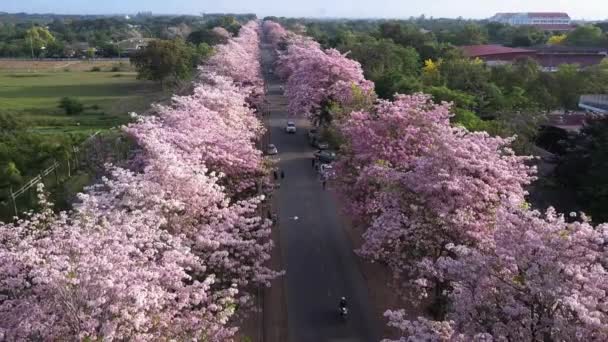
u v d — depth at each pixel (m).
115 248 12.99
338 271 24.91
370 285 23.67
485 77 50.03
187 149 22.52
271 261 25.80
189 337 12.71
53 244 13.26
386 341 12.55
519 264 12.40
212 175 18.72
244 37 94.62
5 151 31.59
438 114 25.33
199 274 15.20
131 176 17.56
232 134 26.45
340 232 29.11
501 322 11.95
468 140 20.23
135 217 14.88
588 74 50.62
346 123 28.59
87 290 11.70
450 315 13.06
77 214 15.29
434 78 50.12
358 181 22.83
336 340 19.91
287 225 29.97
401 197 19.30
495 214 16.70
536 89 48.19
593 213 26.17
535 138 38.50
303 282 23.92
